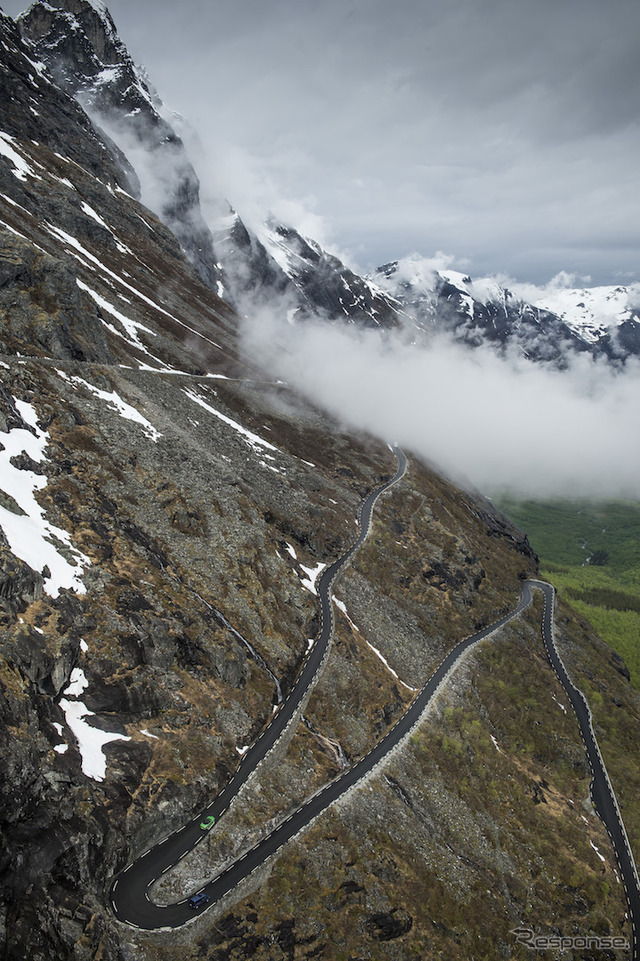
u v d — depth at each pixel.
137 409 129.25
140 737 75.19
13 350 117.88
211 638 91.50
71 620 76.75
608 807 118.25
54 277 134.75
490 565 175.00
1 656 66.38
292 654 102.50
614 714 141.75
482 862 92.56
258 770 81.75
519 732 123.81
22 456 93.88
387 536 154.75
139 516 102.38
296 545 132.75
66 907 58.66
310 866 75.94
